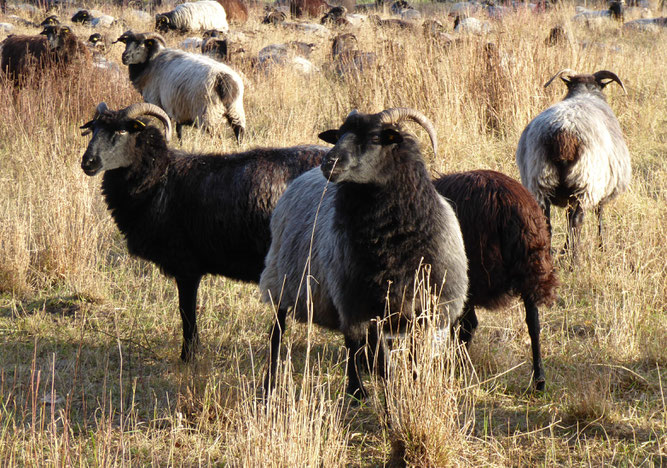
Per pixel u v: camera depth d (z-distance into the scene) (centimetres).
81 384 889
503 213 817
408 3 5509
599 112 1214
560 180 1165
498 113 1836
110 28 3888
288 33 3872
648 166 1570
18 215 1305
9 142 1833
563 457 708
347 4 5681
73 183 1352
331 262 760
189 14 4094
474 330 895
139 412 833
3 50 2262
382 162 709
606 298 1040
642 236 1158
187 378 849
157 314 1111
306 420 652
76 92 2030
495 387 845
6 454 705
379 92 1864
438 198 766
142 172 959
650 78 2175
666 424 752
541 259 818
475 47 1984
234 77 1859
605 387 811
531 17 2677
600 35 3388
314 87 2330
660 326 950
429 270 705
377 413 779
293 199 855
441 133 1667
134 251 1001
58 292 1186
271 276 871
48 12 4662
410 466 686
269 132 1789
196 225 963
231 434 734
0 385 866
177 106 1906
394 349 761
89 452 733
